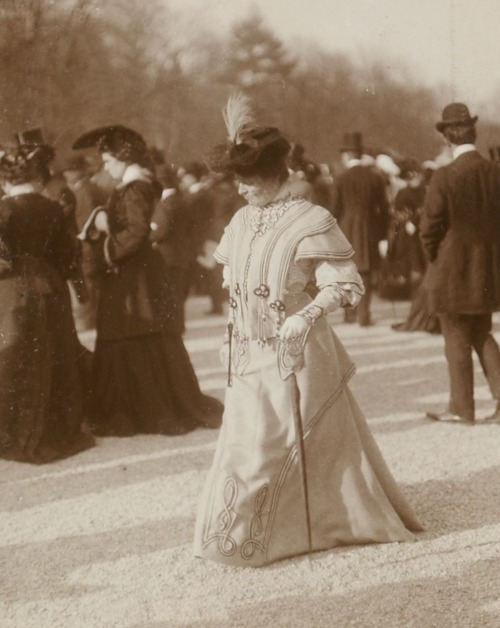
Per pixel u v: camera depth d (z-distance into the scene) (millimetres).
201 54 26859
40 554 4109
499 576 3613
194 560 3904
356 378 7730
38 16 22281
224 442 3891
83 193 8672
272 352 3783
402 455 5410
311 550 3691
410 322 10148
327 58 25641
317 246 3693
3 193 5840
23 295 5812
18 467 5527
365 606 3389
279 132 3762
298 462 3777
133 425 6172
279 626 3264
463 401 6102
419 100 21594
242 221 3889
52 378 5859
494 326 10242
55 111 22375
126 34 24875
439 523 4219
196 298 13883
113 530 4379
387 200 10688
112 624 3355
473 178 5895
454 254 5902
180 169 11844
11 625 3395
